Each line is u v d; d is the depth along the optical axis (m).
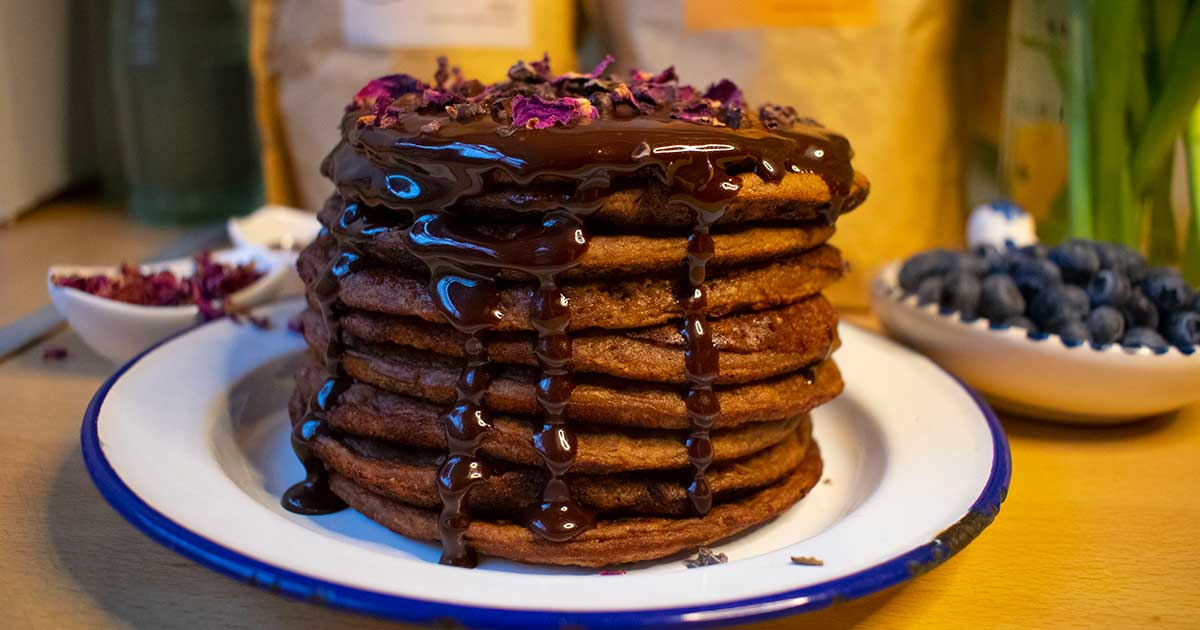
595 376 0.36
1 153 0.65
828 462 0.42
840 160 0.38
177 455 0.37
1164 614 0.35
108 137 0.71
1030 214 0.56
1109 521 0.39
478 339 0.35
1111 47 0.49
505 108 0.36
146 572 0.36
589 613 0.31
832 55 0.53
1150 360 0.43
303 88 0.57
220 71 0.67
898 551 0.33
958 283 0.46
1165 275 0.45
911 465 0.39
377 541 0.37
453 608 0.31
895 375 0.45
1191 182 0.51
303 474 0.41
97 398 0.39
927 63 0.54
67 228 0.67
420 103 0.37
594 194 0.34
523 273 0.34
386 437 0.37
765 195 0.35
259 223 0.57
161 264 0.52
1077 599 0.36
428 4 0.55
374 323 0.36
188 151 0.67
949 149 0.57
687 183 0.34
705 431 0.36
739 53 0.53
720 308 0.36
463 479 0.35
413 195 0.35
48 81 0.67
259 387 0.44
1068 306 0.44
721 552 0.37
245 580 0.32
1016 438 0.45
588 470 0.35
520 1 0.55
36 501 0.39
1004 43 0.59
